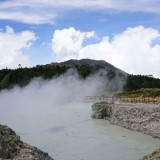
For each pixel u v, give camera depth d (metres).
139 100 96.50
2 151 32.69
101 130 68.25
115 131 67.06
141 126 66.31
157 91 117.12
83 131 67.19
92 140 57.84
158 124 63.22
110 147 52.25
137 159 44.84
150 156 38.44
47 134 63.59
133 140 57.78
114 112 78.62
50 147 52.25
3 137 34.22
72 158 45.56
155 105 75.94
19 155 33.16
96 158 45.75
